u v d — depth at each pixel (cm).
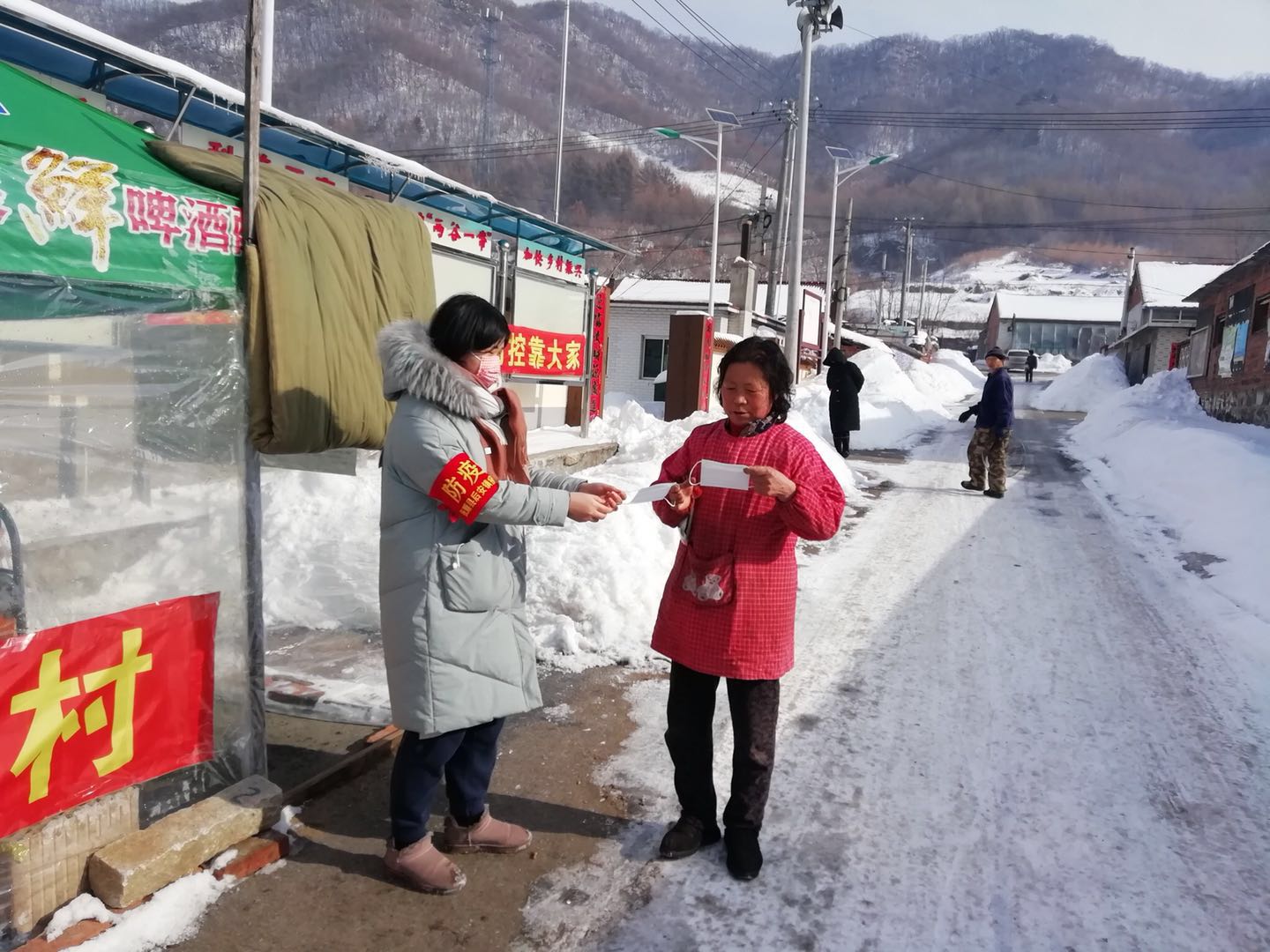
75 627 235
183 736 270
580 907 264
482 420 260
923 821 319
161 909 246
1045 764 363
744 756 281
